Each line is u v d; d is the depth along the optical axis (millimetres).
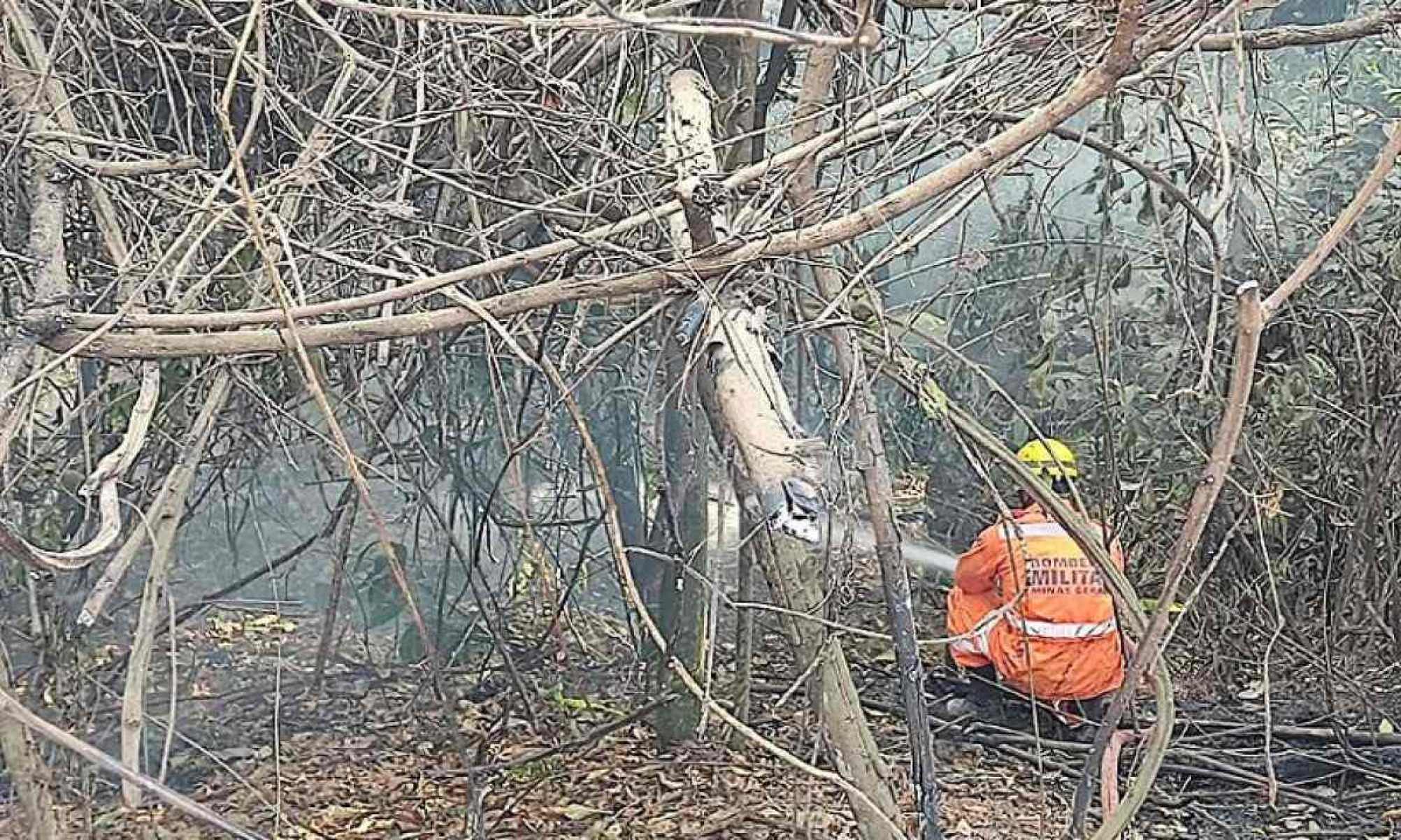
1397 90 6453
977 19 2895
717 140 3744
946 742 5668
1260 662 6055
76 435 3873
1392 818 5129
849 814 4906
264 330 2816
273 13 3594
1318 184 6391
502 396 4707
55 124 2977
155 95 3803
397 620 6207
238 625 6551
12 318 2592
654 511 5945
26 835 4094
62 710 4129
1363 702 5699
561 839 4773
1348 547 5789
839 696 2936
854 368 2809
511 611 6469
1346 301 5961
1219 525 5898
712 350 2566
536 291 2582
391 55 3660
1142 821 5070
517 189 4051
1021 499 6102
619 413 5887
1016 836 4855
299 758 5375
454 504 5359
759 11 3945
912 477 7871
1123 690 2277
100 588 2885
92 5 3611
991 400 6234
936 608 7344
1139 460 6012
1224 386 5781
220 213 2707
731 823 4832
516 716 5781
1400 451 5723
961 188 2887
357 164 3959
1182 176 5293
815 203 2781
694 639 5293
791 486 2328
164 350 2609
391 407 4926
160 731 5297
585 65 3775
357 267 2855
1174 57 2646
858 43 1795
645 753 5438
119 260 3033
